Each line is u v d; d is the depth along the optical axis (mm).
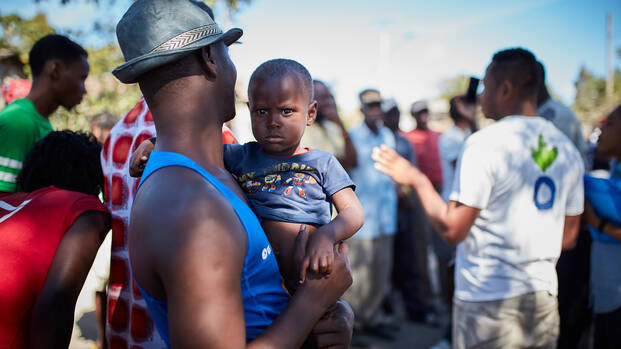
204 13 1111
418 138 5875
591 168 4516
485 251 2160
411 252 4883
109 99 5680
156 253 898
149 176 1034
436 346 4035
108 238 2920
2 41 5832
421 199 2264
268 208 1293
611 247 2494
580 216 2324
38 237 1467
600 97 27609
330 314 1188
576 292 2871
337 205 1351
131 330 1580
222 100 1163
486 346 2164
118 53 5418
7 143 2301
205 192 955
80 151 1763
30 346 1429
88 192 1806
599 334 2627
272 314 1098
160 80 1072
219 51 1154
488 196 2107
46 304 1417
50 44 2514
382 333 4355
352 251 4215
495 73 2279
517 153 2092
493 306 2137
